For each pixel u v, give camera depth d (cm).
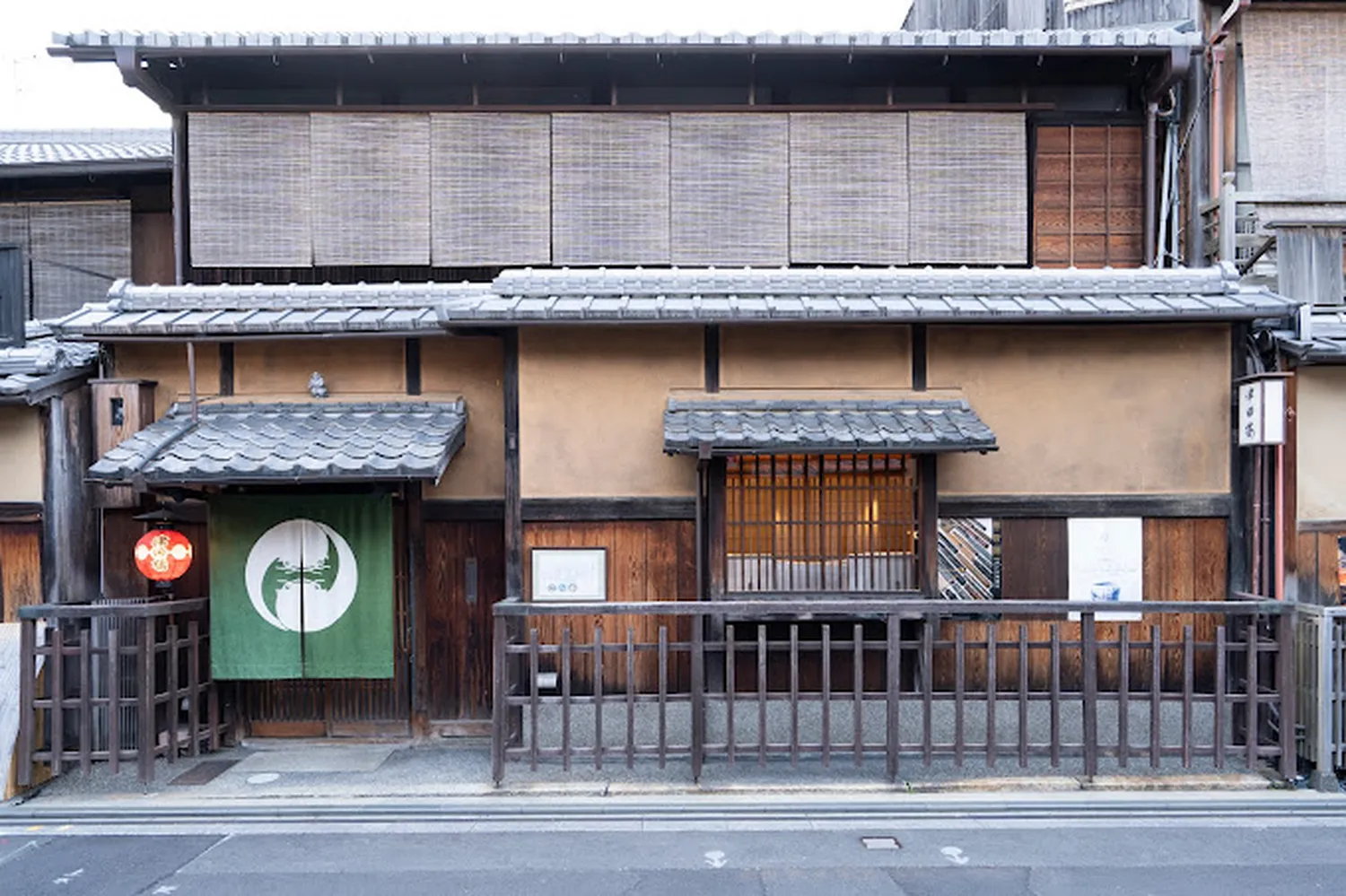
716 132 1012
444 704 938
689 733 862
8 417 858
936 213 1013
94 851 669
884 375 885
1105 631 871
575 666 871
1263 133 1019
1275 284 984
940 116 1012
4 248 950
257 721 931
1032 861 641
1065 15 1245
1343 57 1022
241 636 869
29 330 1002
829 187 1012
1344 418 875
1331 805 734
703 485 854
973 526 871
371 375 940
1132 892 595
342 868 638
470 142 1011
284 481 771
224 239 1007
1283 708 764
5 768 762
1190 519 874
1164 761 820
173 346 931
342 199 1010
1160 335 873
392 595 883
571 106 1009
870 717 859
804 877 618
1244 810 730
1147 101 1029
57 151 1316
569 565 873
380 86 1039
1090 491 873
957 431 787
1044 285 898
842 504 833
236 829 711
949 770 804
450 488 934
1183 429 873
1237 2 984
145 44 945
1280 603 761
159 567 827
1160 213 1045
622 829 705
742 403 864
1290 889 597
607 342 877
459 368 938
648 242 1015
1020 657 768
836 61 1008
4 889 607
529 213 1013
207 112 1003
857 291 892
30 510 855
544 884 611
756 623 851
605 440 873
